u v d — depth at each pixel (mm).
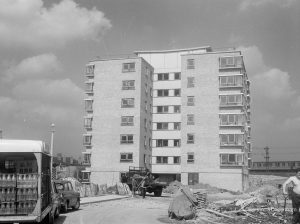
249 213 20922
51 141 39875
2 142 14578
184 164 66750
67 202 24219
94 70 72562
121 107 70188
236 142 64688
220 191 60906
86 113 72250
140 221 20047
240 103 65750
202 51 76750
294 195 15906
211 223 19125
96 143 70562
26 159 15328
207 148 66062
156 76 77500
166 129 75312
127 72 70750
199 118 67375
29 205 14500
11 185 14469
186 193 21844
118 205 31141
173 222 19953
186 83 69000
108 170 69188
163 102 76312
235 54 67438
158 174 74750
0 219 14227
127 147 68938
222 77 67312
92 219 20375
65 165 88812
